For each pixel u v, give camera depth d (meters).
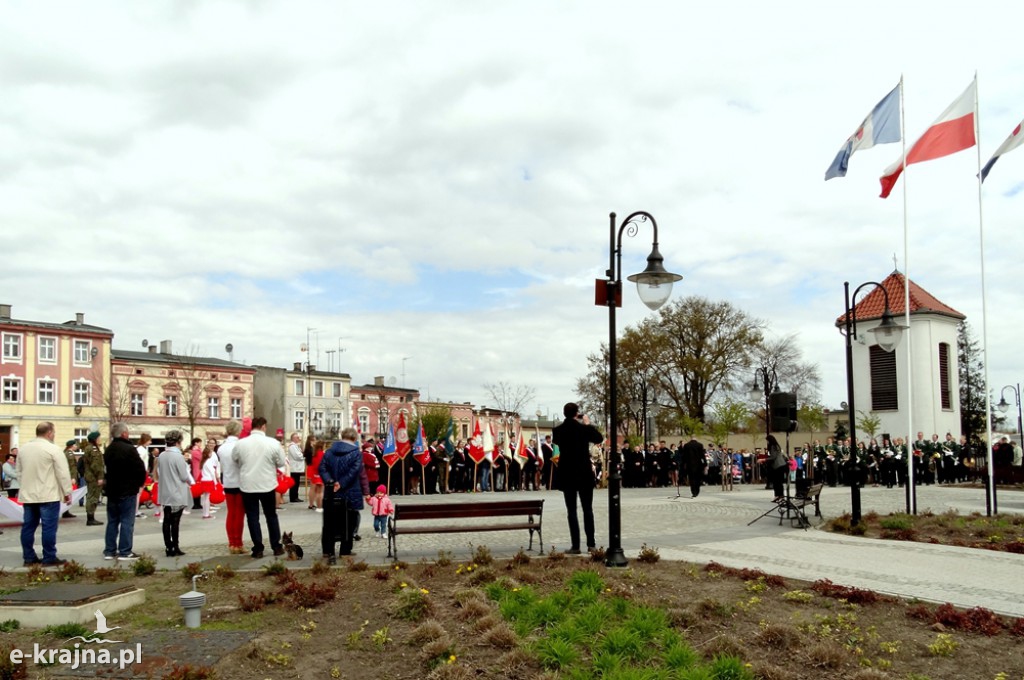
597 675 6.76
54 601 8.30
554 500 24.53
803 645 7.63
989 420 18.97
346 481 12.09
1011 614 8.66
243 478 12.40
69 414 61.44
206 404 69.75
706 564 11.23
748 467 40.50
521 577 9.90
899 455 33.03
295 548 12.07
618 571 10.61
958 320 43.28
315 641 7.79
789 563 11.73
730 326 57.28
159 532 16.50
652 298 11.63
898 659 7.41
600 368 62.06
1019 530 15.50
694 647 7.56
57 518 11.95
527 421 90.56
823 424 65.19
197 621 8.20
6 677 6.52
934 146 20.33
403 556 12.24
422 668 7.06
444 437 32.97
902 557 12.45
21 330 59.25
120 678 6.61
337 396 81.12
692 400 57.97
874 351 43.59
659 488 33.91
